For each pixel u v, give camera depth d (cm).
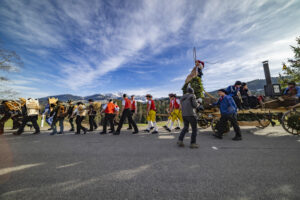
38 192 185
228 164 264
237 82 575
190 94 399
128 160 297
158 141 474
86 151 370
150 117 689
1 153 364
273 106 553
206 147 385
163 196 170
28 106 668
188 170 241
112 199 166
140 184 199
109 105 684
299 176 212
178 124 761
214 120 567
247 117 689
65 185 201
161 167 257
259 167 247
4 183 210
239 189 181
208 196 168
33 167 270
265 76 804
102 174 234
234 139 464
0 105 746
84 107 682
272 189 180
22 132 707
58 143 470
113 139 523
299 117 486
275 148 360
